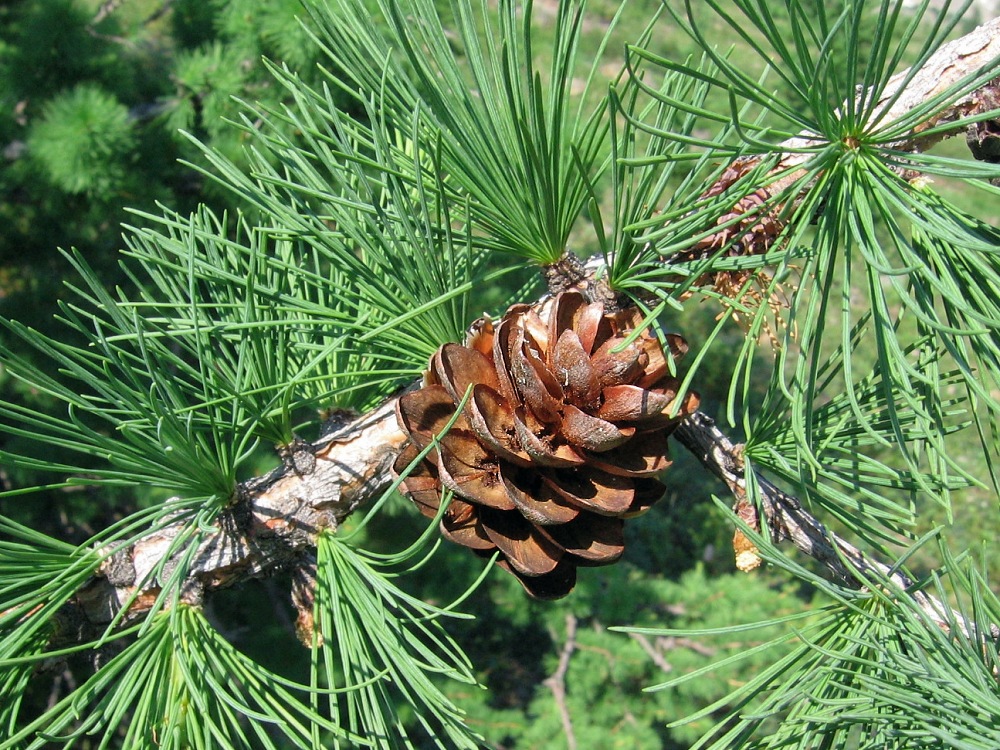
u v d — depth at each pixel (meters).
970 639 0.09
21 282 0.32
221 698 0.09
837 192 0.08
